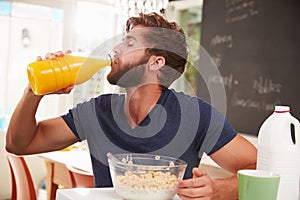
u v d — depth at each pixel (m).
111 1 4.29
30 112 1.33
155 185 1.07
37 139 1.38
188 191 1.07
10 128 1.37
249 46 3.23
